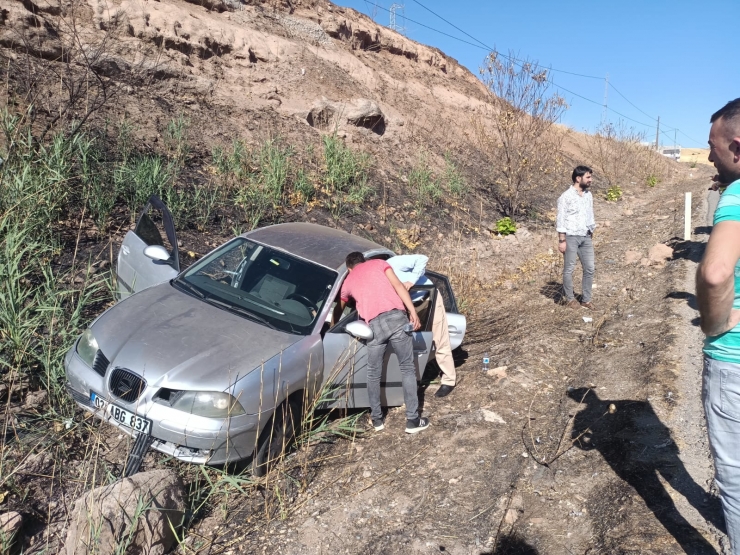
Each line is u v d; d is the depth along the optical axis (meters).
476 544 3.62
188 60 12.16
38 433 4.22
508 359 6.53
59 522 3.63
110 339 4.24
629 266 11.24
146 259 5.56
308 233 5.91
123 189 7.87
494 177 16.70
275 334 4.55
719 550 3.34
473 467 4.44
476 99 23.73
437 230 11.96
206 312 4.68
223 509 3.90
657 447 4.52
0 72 8.30
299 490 4.16
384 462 4.55
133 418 3.86
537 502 4.05
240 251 5.50
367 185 12.28
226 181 9.64
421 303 5.46
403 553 3.56
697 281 2.23
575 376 6.20
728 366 2.39
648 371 5.97
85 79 8.48
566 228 8.44
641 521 3.66
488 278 10.53
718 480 2.53
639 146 31.02
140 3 11.65
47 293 5.02
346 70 17.52
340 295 5.03
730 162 2.38
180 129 9.77
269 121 12.50
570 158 25.33
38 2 9.90
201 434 3.78
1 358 4.57
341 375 4.78
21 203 6.07
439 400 5.68
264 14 16.52
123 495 3.35
